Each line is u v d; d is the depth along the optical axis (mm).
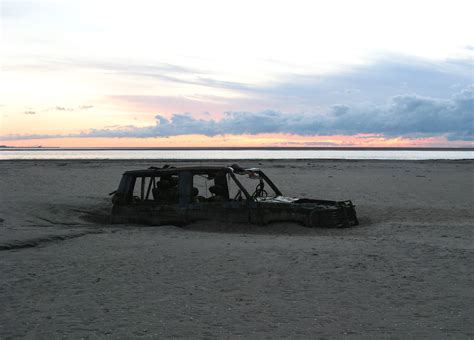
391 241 10406
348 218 12742
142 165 44000
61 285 6922
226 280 7156
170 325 5293
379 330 5148
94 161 54688
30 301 6172
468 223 13188
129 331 5113
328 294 6457
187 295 6410
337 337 4957
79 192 20250
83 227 12586
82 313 5699
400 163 50250
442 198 18891
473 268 7879
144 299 6242
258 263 8234
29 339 4906
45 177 27422
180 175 13109
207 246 9820
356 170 35688
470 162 53062
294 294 6457
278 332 5094
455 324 5316
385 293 6504
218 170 12906
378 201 17906
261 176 14016
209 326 5266
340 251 9242
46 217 13930
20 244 9930
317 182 24547
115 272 7672
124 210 13375
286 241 10422
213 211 12617
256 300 6199
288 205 12258
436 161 56062
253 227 12250
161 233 11617
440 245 9961
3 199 16906
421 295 6406
